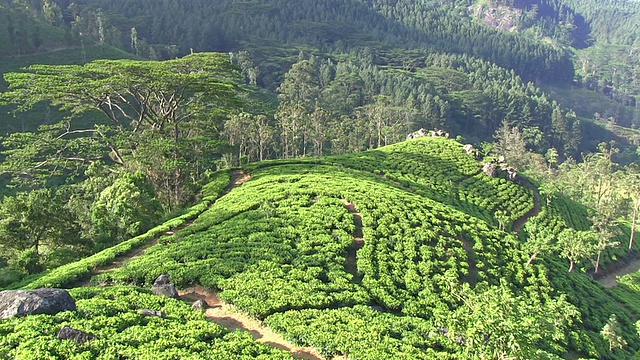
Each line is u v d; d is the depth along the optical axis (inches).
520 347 831.1
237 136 3727.9
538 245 1879.9
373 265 1496.1
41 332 858.8
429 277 1501.0
